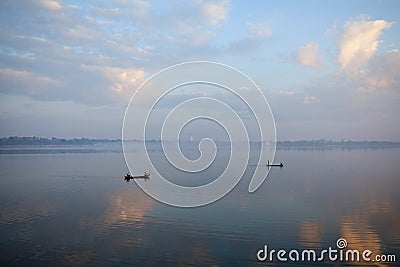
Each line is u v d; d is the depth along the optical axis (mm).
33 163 86125
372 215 28891
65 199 37125
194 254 20328
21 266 18656
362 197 37219
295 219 27812
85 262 19141
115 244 22047
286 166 77125
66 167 74688
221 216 28953
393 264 18844
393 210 30672
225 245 21797
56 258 19734
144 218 28422
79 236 23594
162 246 21578
